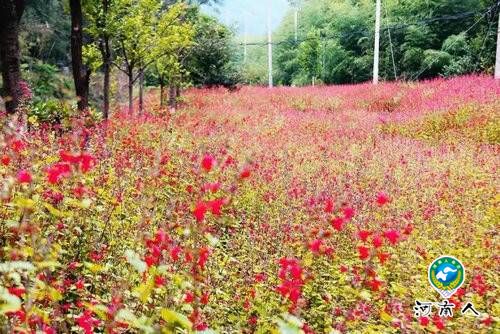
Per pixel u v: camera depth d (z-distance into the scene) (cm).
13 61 845
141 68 1465
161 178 629
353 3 4703
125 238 437
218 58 2652
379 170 966
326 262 482
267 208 685
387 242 538
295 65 5116
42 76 1578
